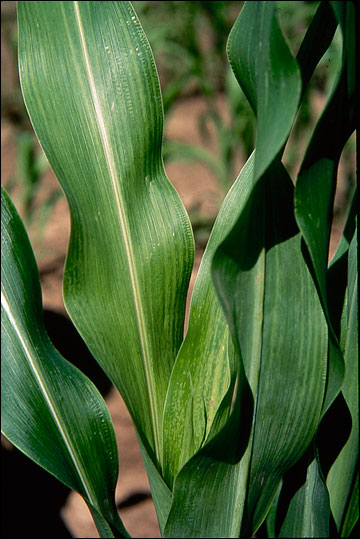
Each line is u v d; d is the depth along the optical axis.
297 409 0.58
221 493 0.58
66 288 0.63
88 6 0.62
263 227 0.54
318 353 0.57
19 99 2.14
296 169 1.70
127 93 0.62
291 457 0.60
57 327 1.49
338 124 0.52
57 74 0.62
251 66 0.53
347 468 0.66
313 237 0.53
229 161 1.73
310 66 0.55
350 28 0.51
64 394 0.65
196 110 2.54
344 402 0.64
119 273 0.64
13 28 2.16
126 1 0.62
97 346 0.63
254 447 0.58
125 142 0.63
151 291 0.65
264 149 0.50
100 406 0.66
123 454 1.17
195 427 0.64
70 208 0.62
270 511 0.69
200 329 0.63
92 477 0.66
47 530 1.05
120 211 0.64
